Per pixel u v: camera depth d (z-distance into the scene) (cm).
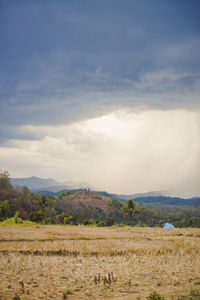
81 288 1316
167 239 3500
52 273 1567
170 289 1298
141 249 2477
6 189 16738
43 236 3312
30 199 16988
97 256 2156
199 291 1236
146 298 1148
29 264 1748
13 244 2558
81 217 13225
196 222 19038
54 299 1153
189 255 2186
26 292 1221
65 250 2317
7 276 1474
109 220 9806
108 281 1434
